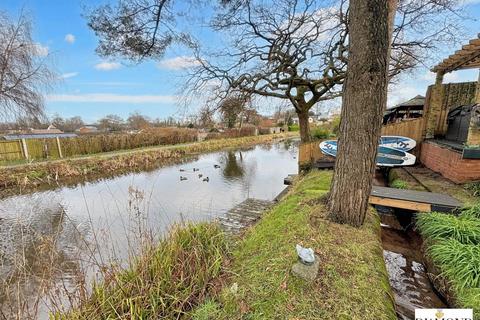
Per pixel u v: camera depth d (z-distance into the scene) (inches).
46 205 270.2
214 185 358.0
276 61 291.1
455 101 250.1
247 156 657.6
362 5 87.7
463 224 100.8
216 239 112.0
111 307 69.2
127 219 217.2
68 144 551.5
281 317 62.5
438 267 91.2
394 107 458.9
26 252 106.2
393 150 244.1
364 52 89.7
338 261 81.6
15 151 466.9
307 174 267.6
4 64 322.3
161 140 793.6
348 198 103.4
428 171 226.4
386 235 136.7
